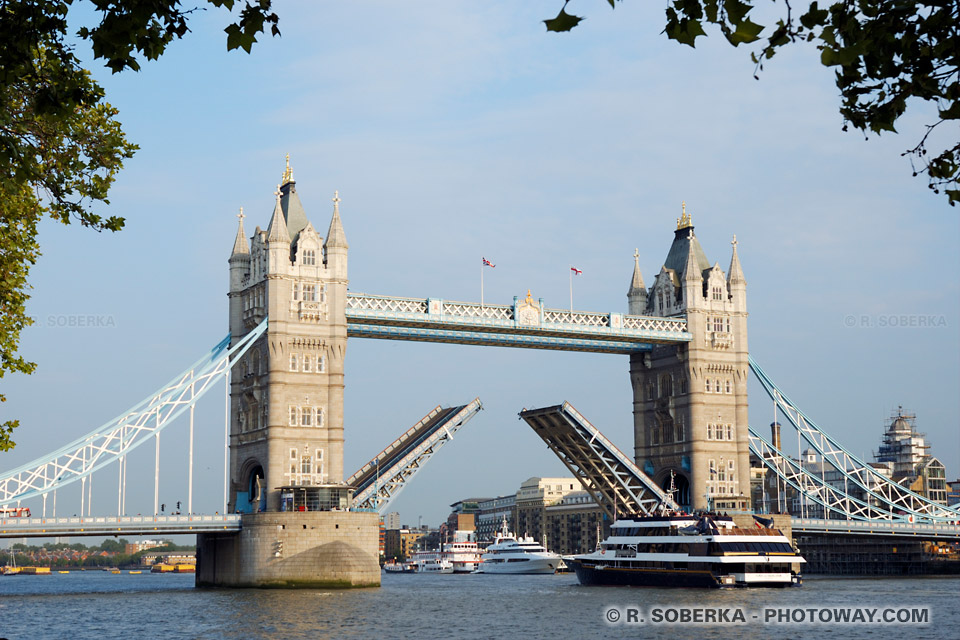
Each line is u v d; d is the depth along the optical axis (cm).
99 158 3744
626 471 15762
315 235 14288
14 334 4462
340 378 14112
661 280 17112
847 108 2261
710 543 12988
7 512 12481
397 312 14538
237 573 13688
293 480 13762
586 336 15775
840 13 2114
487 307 15025
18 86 3266
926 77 2169
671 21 2053
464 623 9375
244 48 2255
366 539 13575
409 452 14075
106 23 2288
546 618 9775
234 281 14812
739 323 16775
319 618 9769
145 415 13288
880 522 16975
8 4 2427
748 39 1997
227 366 13962
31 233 4362
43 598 13238
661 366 16938
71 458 12762
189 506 13412
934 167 2372
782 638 8331
